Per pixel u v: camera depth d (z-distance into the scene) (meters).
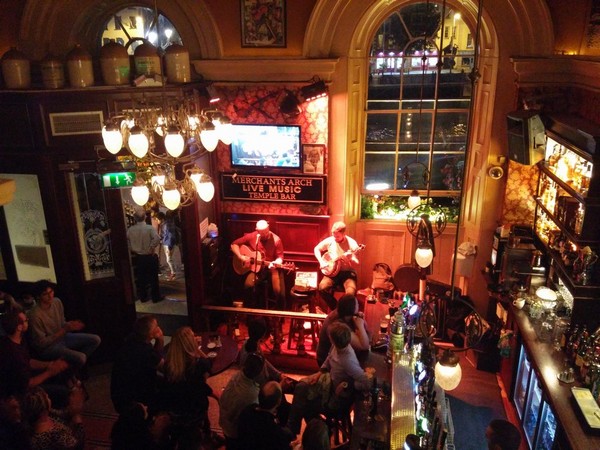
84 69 5.24
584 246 4.43
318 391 4.34
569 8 5.29
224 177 6.71
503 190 6.03
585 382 4.10
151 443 3.55
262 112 6.35
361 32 6.13
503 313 5.56
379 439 3.81
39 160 5.31
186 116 4.30
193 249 6.09
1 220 5.80
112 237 5.80
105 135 3.90
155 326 4.46
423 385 3.96
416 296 5.69
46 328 5.10
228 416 4.04
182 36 6.07
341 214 6.63
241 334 6.39
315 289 6.34
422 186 6.71
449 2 6.00
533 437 4.39
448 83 6.35
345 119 6.23
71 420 4.12
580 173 4.56
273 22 5.93
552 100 5.57
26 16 5.78
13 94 5.07
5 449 3.64
